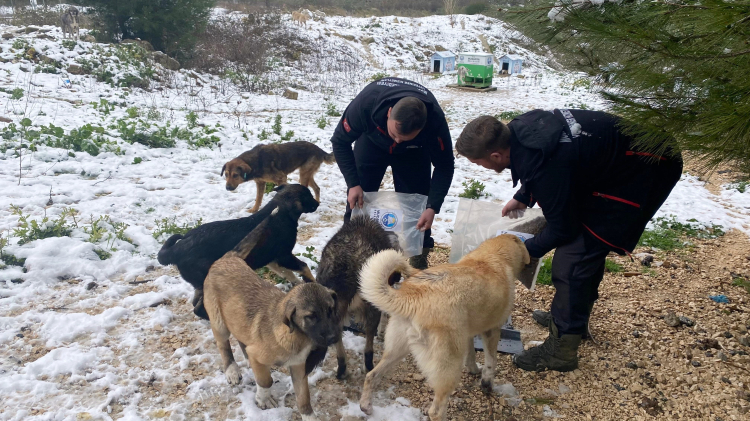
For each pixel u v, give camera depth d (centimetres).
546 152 332
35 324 409
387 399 361
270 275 530
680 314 488
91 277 484
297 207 486
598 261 369
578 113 350
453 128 1391
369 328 380
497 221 438
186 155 927
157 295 462
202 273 432
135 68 1627
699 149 288
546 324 468
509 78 2752
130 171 798
